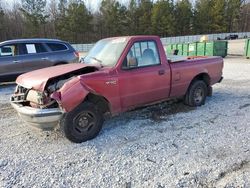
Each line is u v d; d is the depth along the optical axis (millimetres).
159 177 3385
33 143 4527
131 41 4961
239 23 82438
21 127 5328
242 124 5172
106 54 5102
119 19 64625
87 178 3416
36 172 3584
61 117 4246
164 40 56344
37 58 9930
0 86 10023
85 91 4305
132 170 3572
